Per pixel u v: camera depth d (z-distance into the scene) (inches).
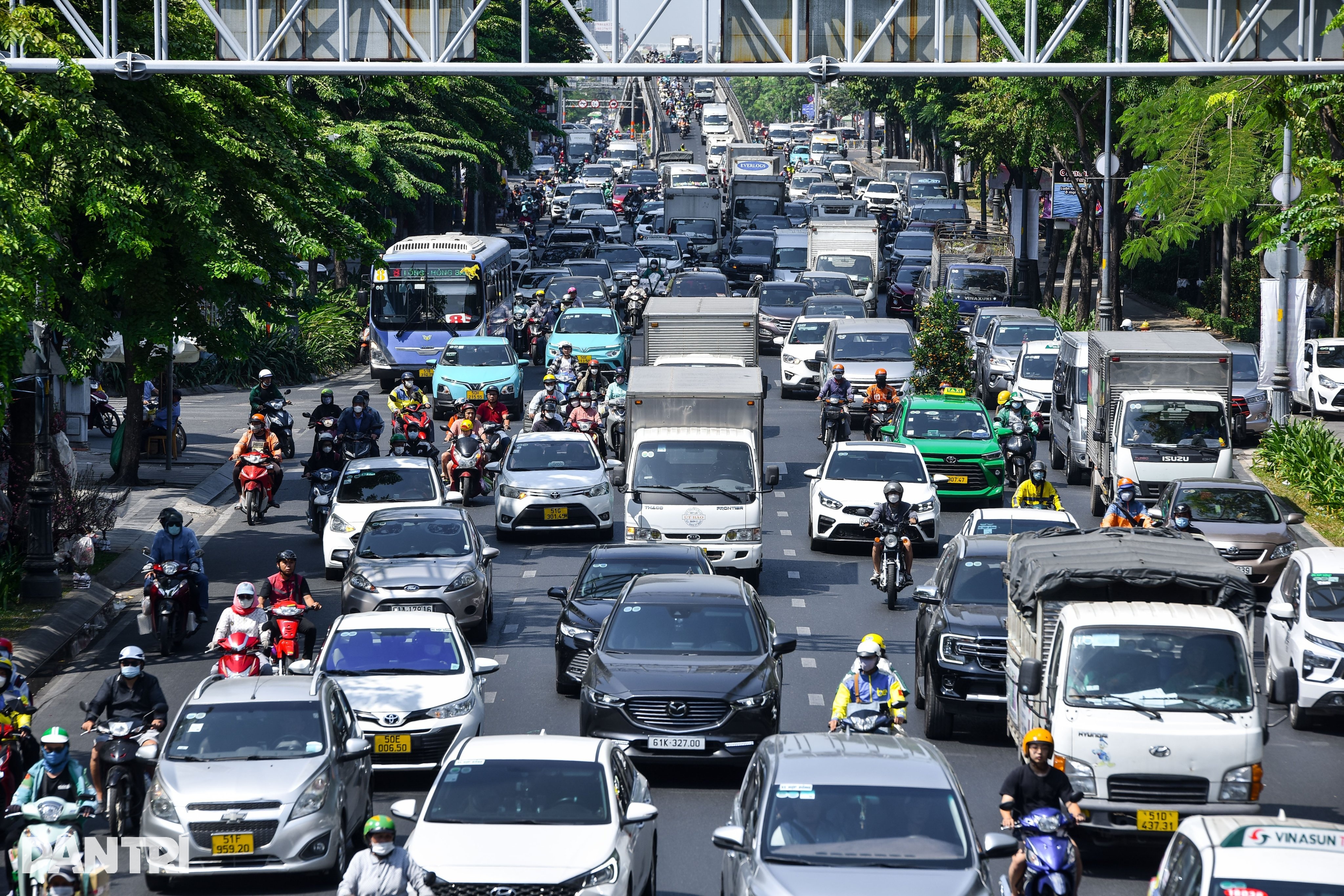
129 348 3811.5
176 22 3784.5
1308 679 2906.0
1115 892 2050.9
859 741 1916.8
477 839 1820.9
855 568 4197.8
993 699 2723.9
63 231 3535.9
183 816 2023.9
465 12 2908.5
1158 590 2422.5
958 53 2928.2
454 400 6289.4
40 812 1903.3
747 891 1651.1
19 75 3371.1
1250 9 2908.5
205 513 4842.5
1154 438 4544.8
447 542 3523.6
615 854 1804.9
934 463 4849.9
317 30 2965.1
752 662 2610.7
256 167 4008.4
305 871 2054.6
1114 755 2139.5
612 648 2664.9
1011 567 2600.9
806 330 7160.4
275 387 5738.2
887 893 1616.6
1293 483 5108.3
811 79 2886.3
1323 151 4598.9
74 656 3368.6
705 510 3954.2
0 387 2979.8
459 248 7140.8
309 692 2249.0
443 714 2517.2
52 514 3754.9
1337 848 1483.8
